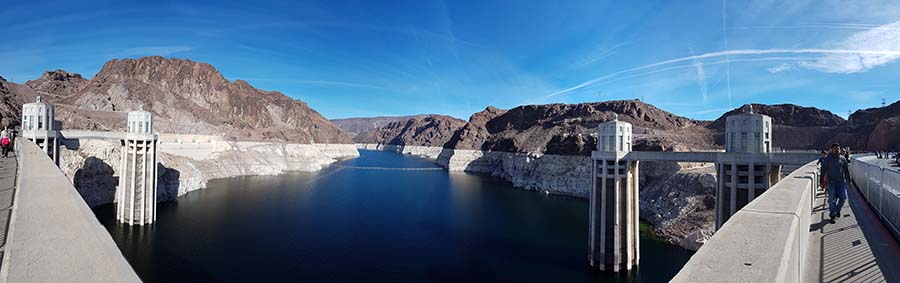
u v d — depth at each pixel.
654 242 55.47
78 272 4.36
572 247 54.62
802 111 139.25
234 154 138.62
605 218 45.25
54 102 132.38
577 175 104.44
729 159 36.97
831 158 13.48
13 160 26.27
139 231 58.06
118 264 4.65
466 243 56.03
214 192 95.00
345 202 85.94
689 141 122.69
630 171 45.84
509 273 45.06
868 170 16.17
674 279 3.84
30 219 6.62
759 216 6.39
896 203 10.98
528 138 157.38
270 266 45.72
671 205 63.25
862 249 9.78
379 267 46.31
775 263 4.19
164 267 44.44
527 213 77.56
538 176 115.31
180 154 114.44
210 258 47.69
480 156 178.50
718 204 37.94
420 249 53.06
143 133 60.78
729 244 4.95
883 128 103.75
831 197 13.38
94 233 5.92
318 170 162.25
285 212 73.69
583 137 112.62
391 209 79.31
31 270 4.38
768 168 34.91
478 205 85.69
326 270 45.00
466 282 42.50
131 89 161.62
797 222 6.28
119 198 61.66
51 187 9.54
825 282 7.92
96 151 71.50
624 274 44.62
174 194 85.56
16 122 79.12
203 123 160.38
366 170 167.25
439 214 75.50
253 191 98.06
